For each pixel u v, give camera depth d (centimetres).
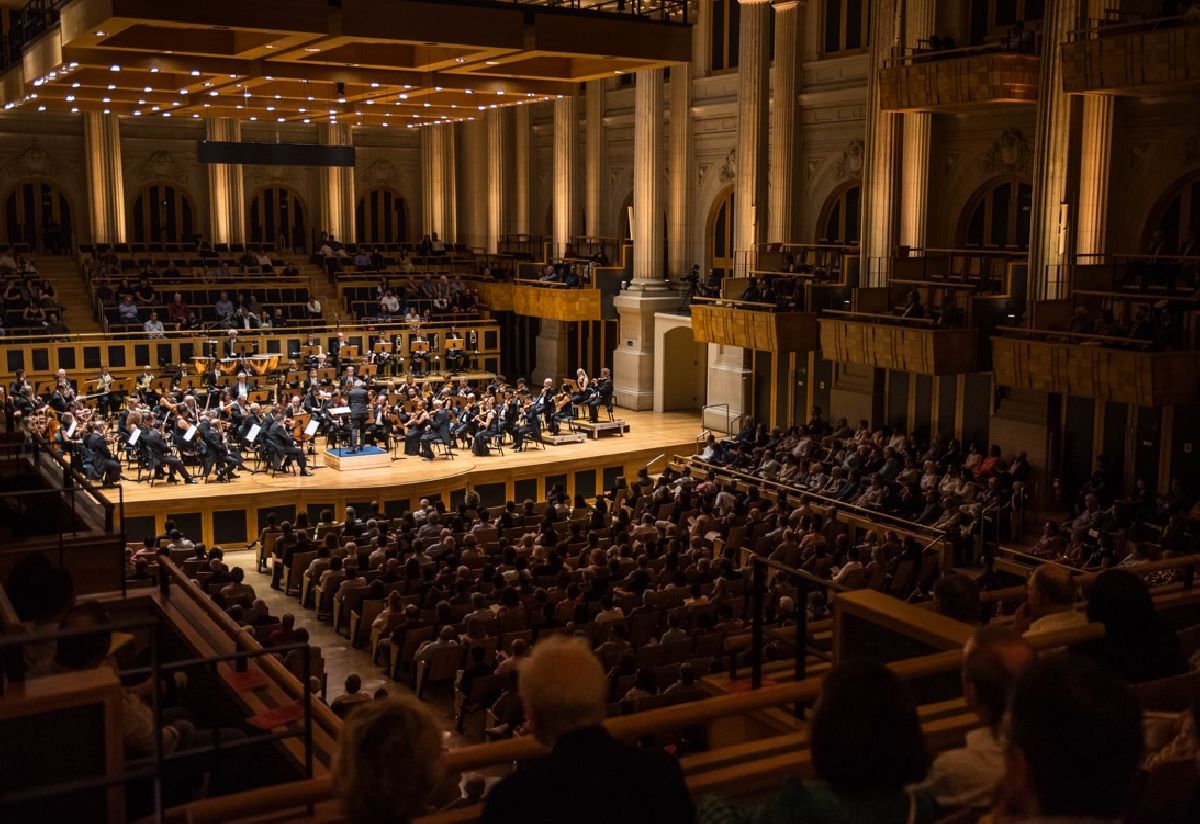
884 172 2884
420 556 1955
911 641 505
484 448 3073
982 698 330
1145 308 2108
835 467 2559
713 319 3155
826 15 3266
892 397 2791
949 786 358
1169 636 469
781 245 3316
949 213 2888
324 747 640
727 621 1452
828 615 1425
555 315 3944
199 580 1706
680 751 933
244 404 2934
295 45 1880
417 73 2483
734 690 560
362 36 1727
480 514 2375
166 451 2672
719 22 3725
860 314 2658
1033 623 516
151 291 3831
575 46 1888
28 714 444
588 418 3616
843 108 3198
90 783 416
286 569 2208
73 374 3497
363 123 3584
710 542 2070
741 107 3325
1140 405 2075
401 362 3859
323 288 4291
